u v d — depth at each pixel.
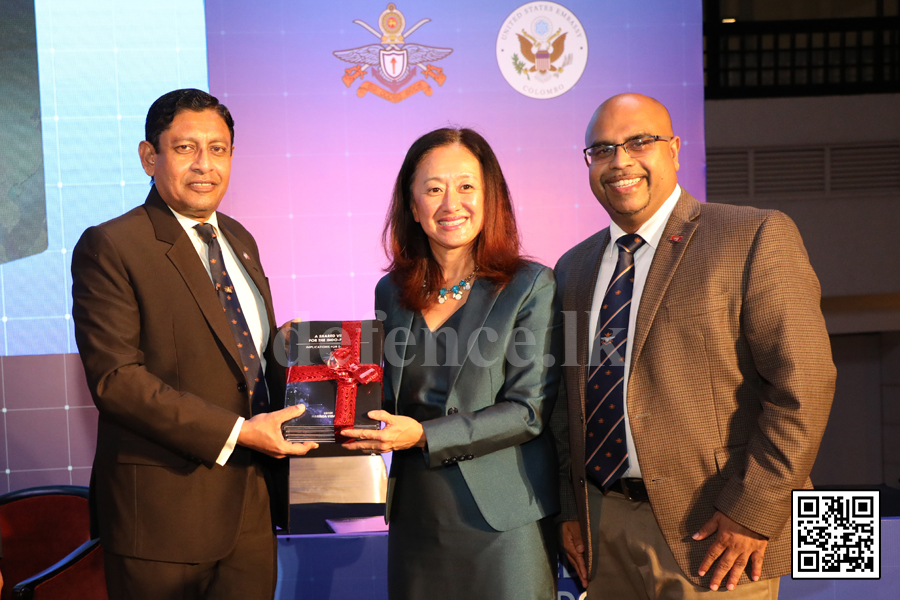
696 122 2.95
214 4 2.83
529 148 2.94
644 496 1.69
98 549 2.13
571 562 1.90
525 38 2.92
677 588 1.64
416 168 1.66
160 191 1.66
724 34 4.24
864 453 4.81
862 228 4.31
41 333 2.82
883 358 4.77
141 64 2.83
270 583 1.72
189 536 1.56
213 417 1.49
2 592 2.01
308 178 2.88
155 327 1.58
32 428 2.82
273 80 2.86
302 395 1.57
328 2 2.87
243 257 1.79
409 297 1.67
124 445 1.59
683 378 1.62
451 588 1.56
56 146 2.81
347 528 2.73
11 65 2.79
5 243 2.80
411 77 2.90
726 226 1.66
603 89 2.94
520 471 1.61
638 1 2.93
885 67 4.27
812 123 4.28
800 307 1.54
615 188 1.73
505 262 1.65
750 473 1.52
